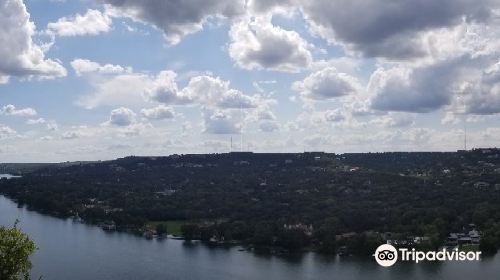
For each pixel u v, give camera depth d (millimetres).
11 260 71938
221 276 168250
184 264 185000
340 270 174125
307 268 177875
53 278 164625
